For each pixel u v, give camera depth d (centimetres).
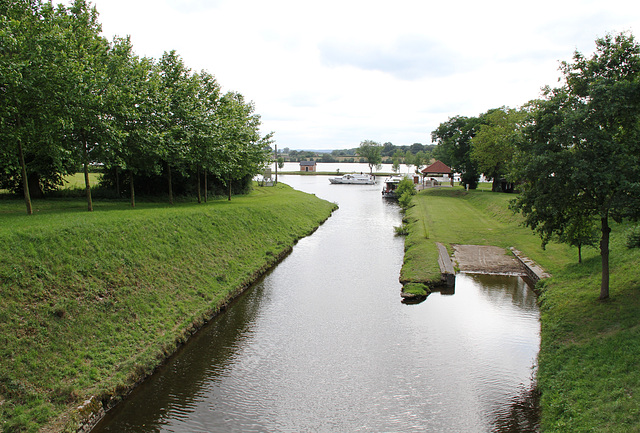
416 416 1126
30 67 1780
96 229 1800
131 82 2541
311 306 1948
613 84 1265
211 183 4647
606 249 1491
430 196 6631
